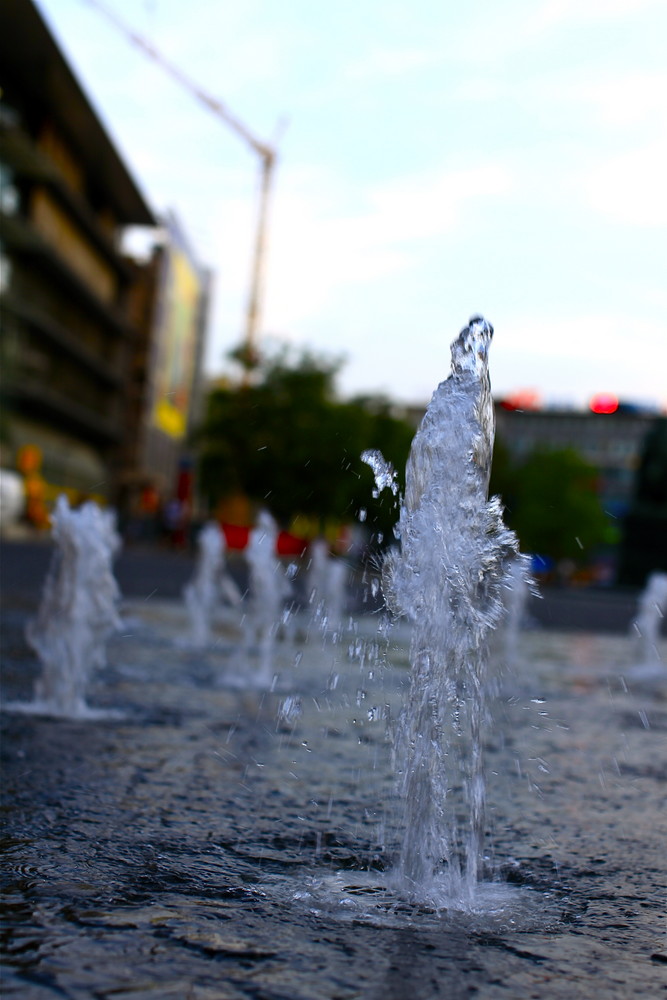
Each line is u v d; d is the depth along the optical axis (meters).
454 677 3.80
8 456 49.56
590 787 5.15
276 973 2.45
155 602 18.41
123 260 68.94
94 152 59.06
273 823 3.99
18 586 17.34
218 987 2.33
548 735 6.82
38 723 5.85
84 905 2.86
